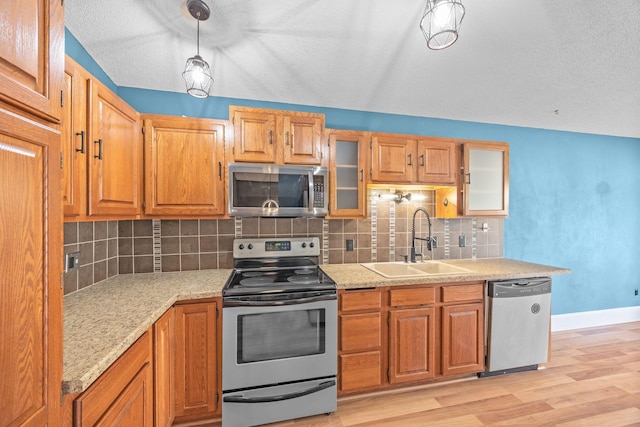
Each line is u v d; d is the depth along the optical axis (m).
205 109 2.21
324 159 2.08
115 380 0.97
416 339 1.95
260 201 1.92
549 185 3.09
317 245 2.28
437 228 2.67
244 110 1.93
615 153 3.32
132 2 1.24
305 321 1.72
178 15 1.32
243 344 1.63
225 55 1.67
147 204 1.77
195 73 1.39
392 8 1.29
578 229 3.19
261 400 1.62
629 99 2.33
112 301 1.44
